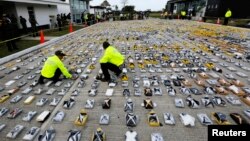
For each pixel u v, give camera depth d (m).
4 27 7.24
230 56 6.28
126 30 14.02
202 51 6.96
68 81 4.41
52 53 7.24
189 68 5.02
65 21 19.23
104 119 2.87
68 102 3.35
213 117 2.89
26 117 2.95
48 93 3.79
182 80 4.28
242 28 13.56
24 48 8.15
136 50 7.28
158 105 3.31
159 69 4.99
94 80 4.46
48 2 16.56
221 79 4.22
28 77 4.66
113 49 4.27
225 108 3.18
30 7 14.62
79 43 9.19
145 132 2.62
